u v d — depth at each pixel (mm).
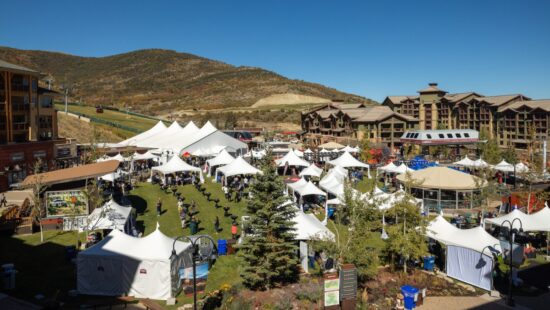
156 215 34094
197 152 56281
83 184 31484
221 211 35219
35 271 22406
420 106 116375
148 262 19797
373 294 20578
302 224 24141
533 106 83562
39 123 57438
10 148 47406
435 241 26156
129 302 19266
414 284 21906
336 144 68312
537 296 20516
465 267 22375
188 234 29156
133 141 65438
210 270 23125
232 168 43344
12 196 37250
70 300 19328
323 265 22453
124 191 40344
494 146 64375
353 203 22688
